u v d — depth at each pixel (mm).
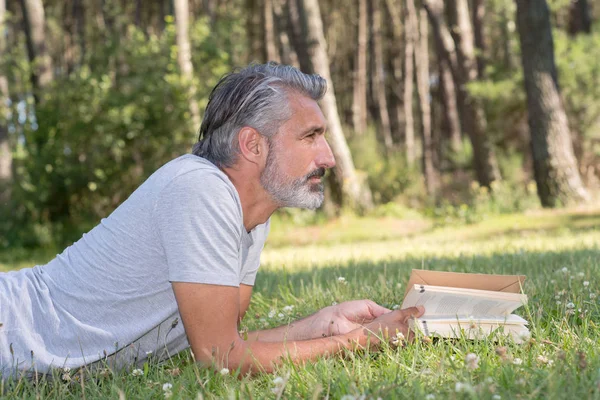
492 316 2275
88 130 14078
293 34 18141
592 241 7000
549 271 3850
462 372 1809
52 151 14352
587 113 15273
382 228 13695
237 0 27719
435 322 2215
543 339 2178
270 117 2115
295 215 14648
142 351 2186
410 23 25234
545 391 1671
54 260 2229
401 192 16531
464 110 16297
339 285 3725
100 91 14023
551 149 12961
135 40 14422
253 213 2229
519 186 14922
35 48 17656
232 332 2045
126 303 2090
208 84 14102
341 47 34156
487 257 5129
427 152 23125
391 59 34281
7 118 15727
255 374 2066
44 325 2078
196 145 2270
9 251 14250
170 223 2016
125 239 2076
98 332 2080
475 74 16203
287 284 4324
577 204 12805
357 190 15195
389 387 1682
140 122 13781
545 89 12969
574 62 15039
